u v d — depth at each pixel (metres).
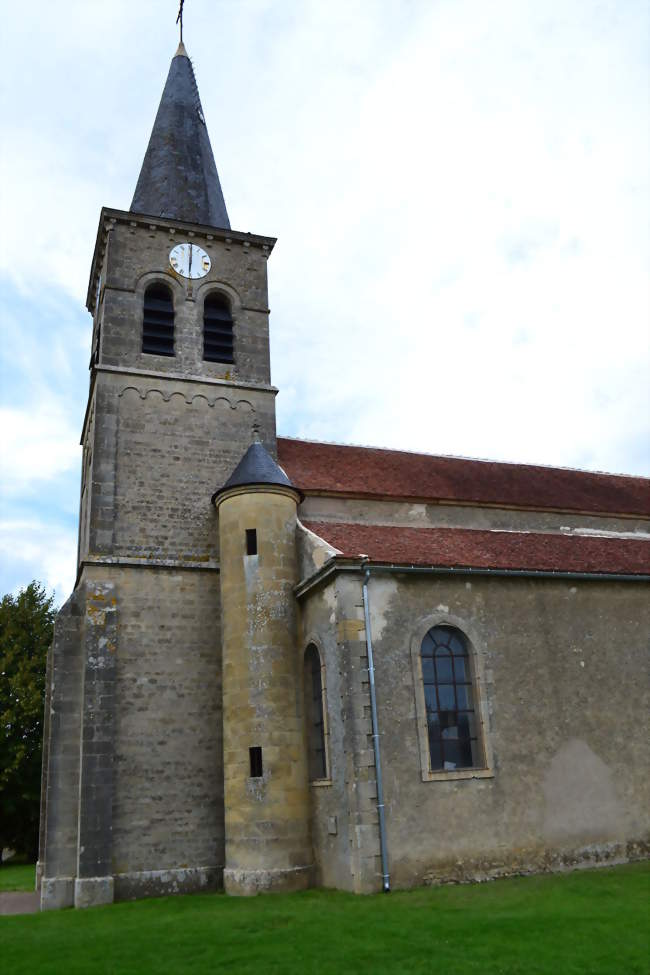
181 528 20.80
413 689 16.22
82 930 13.44
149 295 23.36
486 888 14.56
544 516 24.28
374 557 16.92
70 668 19.02
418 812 15.38
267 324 24.11
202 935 12.20
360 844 14.77
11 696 34.47
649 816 17.45
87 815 17.55
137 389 21.64
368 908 13.23
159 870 17.88
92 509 20.09
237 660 18.41
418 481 23.70
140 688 19.00
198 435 21.84
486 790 16.08
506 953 10.11
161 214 24.92
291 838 16.94
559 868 16.16
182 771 18.73
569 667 17.88
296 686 18.14
